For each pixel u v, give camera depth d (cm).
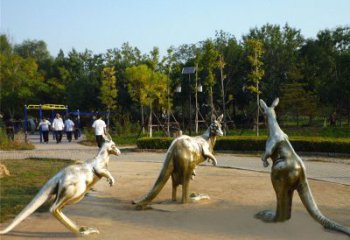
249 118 3994
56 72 6081
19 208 922
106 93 3866
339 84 3894
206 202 974
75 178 723
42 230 767
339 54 4359
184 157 931
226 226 787
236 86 4294
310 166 1558
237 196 1039
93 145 2592
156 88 3403
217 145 2088
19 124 4638
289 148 773
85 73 5644
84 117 4491
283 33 4469
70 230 730
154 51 3475
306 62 4431
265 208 916
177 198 1017
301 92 3847
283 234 732
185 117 4481
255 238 716
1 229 768
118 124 3297
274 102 836
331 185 1177
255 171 1444
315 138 1936
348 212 880
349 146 1805
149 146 2181
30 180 1266
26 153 2134
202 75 4034
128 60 4825
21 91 5297
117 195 1077
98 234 741
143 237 727
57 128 2823
